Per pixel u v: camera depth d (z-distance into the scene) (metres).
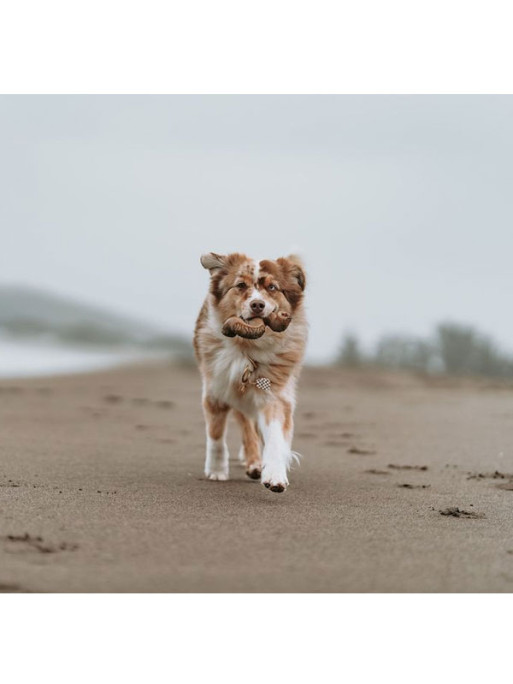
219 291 4.85
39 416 6.55
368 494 4.74
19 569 3.86
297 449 5.74
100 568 3.88
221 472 4.96
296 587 3.82
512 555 4.06
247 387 4.80
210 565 3.92
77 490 4.62
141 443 5.74
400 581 3.88
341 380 9.65
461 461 5.46
